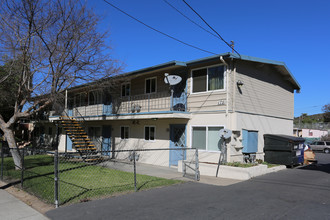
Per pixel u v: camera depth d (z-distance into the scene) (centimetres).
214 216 568
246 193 784
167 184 899
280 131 1593
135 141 1633
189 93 1370
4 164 1296
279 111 1592
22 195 726
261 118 1409
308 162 1590
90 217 552
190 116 1344
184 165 1093
